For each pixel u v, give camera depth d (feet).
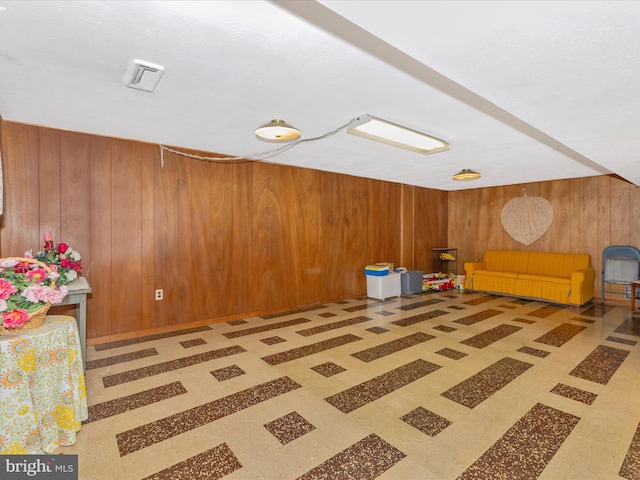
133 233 11.33
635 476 4.93
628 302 16.05
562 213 18.16
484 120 8.66
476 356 9.66
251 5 4.27
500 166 14.47
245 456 5.43
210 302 13.05
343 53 5.46
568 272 17.26
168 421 6.44
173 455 5.46
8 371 5.08
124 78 6.40
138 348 10.28
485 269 20.16
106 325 10.90
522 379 8.19
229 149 12.31
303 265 15.88
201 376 8.38
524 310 15.25
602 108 6.83
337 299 17.30
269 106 7.78
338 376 8.39
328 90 6.89
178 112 8.28
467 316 14.15
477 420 6.46
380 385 7.91
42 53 5.48
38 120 9.14
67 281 8.20
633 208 15.93
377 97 7.22
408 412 6.76
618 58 4.91
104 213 10.78
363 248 18.48
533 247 19.31
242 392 7.57
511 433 6.04
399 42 4.51
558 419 6.48
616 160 11.00
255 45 5.21
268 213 14.58
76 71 6.13
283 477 4.97
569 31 4.23
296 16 4.51
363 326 12.68
